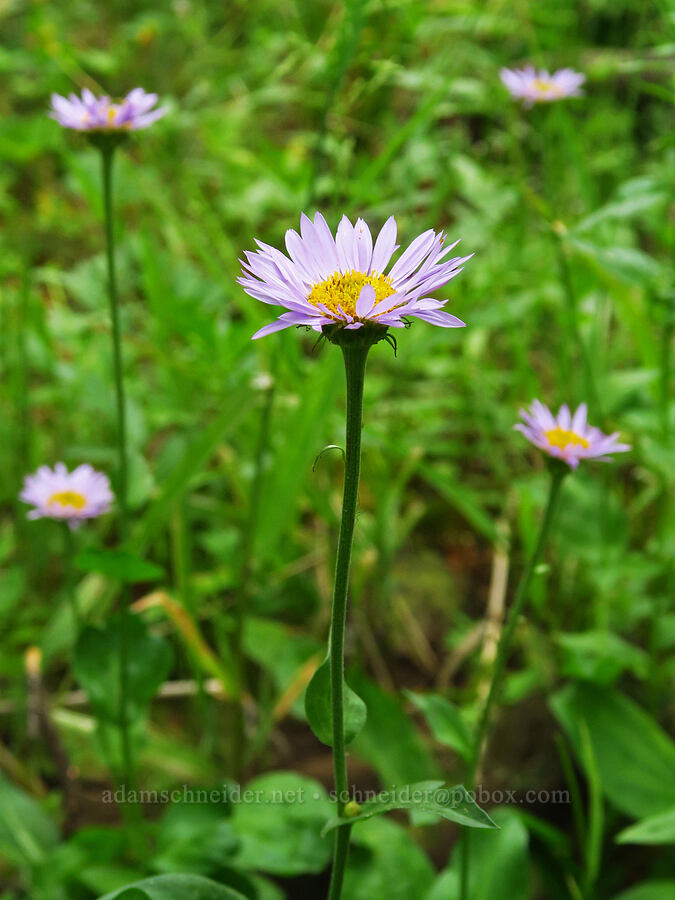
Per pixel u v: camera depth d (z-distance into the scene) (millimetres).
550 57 743
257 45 858
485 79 684
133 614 385
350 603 521
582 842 393
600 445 345
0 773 422
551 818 445
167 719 503
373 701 418
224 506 529
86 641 383
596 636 444
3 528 579
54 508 415
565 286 480
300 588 543
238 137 804
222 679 451
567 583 528
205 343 499
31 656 464
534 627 512
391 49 579
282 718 498
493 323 554
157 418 531
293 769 466
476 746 341
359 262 260
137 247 608
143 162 784
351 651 513
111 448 522
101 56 799
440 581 571
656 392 499
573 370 602
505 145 734
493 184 621
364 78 571
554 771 449
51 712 469
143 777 455
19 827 400
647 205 421
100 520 563
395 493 546
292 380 472
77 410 605
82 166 594
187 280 583
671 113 732
